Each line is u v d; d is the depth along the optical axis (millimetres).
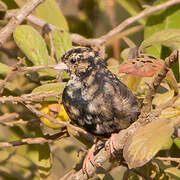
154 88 7578
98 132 9383
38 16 12172
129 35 13984
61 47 10273
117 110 9109
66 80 10188
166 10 11875
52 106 9234
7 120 10734
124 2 13156
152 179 9547
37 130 9953
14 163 11883
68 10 14445
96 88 9281
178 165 9547
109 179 9672
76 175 8828
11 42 12648
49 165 9891
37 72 10430
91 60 9719
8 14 11438
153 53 11195
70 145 11219
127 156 6855
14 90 10398
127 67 8375
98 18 14422
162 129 6977
